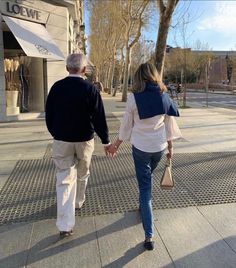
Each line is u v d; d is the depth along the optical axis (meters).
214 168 6.53
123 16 29.00
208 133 10.64
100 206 4.72
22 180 5.85
